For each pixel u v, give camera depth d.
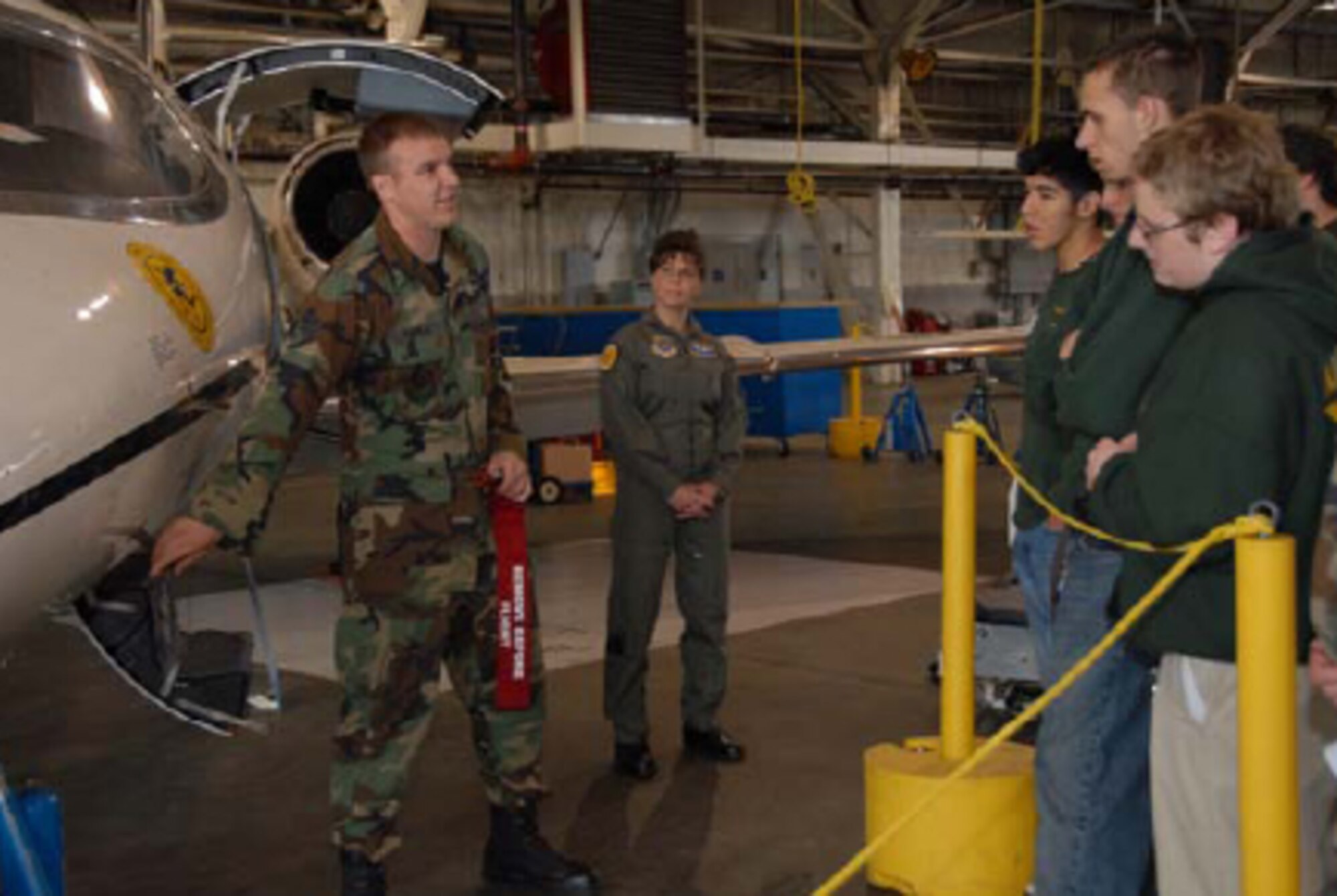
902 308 29.22
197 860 4.14
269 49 5.14
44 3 3.88
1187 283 2.42
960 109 28.55
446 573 3.57
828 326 17.98
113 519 2.76
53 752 5.25
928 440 15.03
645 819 4.38
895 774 3.66
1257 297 2.31
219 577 9.16
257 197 20.34
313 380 3.33
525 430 7.99
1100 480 2.58
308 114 20.66
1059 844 3.05
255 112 6.11
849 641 6.72
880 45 23.36
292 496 13.57
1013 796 3.59
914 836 3.62
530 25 20.83
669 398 4.68
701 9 20.73
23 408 2.42
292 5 17.95
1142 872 3.07
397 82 5.43
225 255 3.64
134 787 4.83
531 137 16.55
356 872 3.56
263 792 4.75
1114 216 2.92
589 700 5.79
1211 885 2.49
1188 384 2.34
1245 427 2.27
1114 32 28.88
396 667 3.55
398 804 3.59
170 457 2.97
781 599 7.82
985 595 5.45
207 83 5.26
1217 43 4.31
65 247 2.85
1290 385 2.28
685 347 4.76
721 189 26.28
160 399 2.87
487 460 3.72
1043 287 32.69
